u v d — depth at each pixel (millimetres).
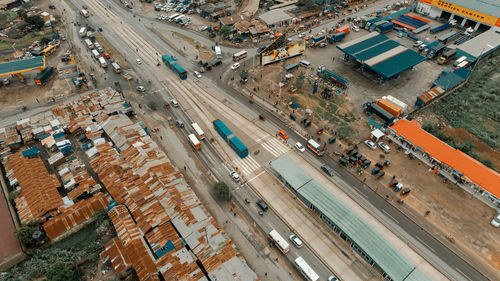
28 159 84312
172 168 81250
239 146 87812
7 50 139125
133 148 85812
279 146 92438
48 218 71500
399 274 58875
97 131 92938
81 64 131125
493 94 108062
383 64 114188
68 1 188125
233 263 61094
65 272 59156
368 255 62062
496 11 143750
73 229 70562
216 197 78000
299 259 63062
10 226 70250
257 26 152375
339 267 63844
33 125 96375
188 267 60250
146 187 75812
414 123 93250
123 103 104500
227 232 70562
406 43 143000
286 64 130000
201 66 129000
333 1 175500
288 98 110938
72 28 159000
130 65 130500
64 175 81000
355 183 81188
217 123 96875
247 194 78938
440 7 158250
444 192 77688
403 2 178250
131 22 164875
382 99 104000
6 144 90188
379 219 72812
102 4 184500
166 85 118625
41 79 117188
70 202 74375
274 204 76375
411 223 71750
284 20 156750
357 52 121875
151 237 65688
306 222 72312
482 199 75250
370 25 152250
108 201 74438
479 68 122750
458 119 99812
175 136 96188
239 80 121062
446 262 64375
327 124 99500
